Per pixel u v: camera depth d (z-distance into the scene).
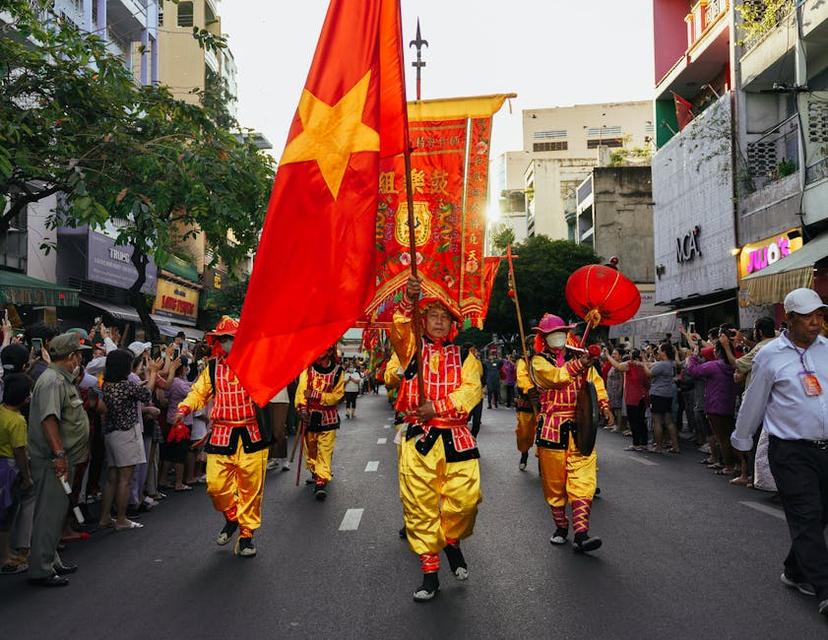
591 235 43.94
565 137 73.12
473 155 8.07
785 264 14.74
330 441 9.48
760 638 4.22
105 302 24.59
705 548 6.31
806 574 4.65
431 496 5.15
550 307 37.22
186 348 13.00
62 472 5.76
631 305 6.93
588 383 6.17
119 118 11.95
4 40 11.03
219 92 34.75
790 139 20.19
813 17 17.39
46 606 5.18
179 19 38.50
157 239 10.10
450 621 4.62
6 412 6.04
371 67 4.76
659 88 29.28
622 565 5.80
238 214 11.31
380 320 8.09
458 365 5.35
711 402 10.59
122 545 6.99
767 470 6.35
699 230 24.58
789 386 4.89
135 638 4.50
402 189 8.11
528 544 6.55
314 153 4.68
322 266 4.61
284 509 8.55
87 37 12.01
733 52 21.94
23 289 13.51
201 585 5.58
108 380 7.81
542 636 4.32
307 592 5.32
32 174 10.56
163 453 9.98
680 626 4.43
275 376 4.51
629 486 9.55
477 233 8.05
